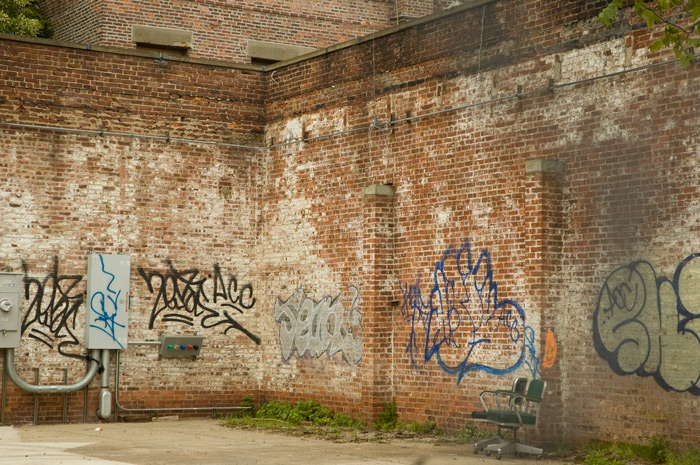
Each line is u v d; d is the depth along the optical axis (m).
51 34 22.33
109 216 15.53
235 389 16.25
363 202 14.59
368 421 14.06
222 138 16.42
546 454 11.38
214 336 16.16
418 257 13.95
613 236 11.46
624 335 11.27
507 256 12.64
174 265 15.94
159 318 15.79
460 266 13.30
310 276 15.61
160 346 15.73
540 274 11.94
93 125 15.52
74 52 15.45
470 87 13.30
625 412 11.20
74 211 15.30
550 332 11.92
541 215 11.96
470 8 13.34
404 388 14.01
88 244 15.38
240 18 21.44
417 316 13.89
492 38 13.02
